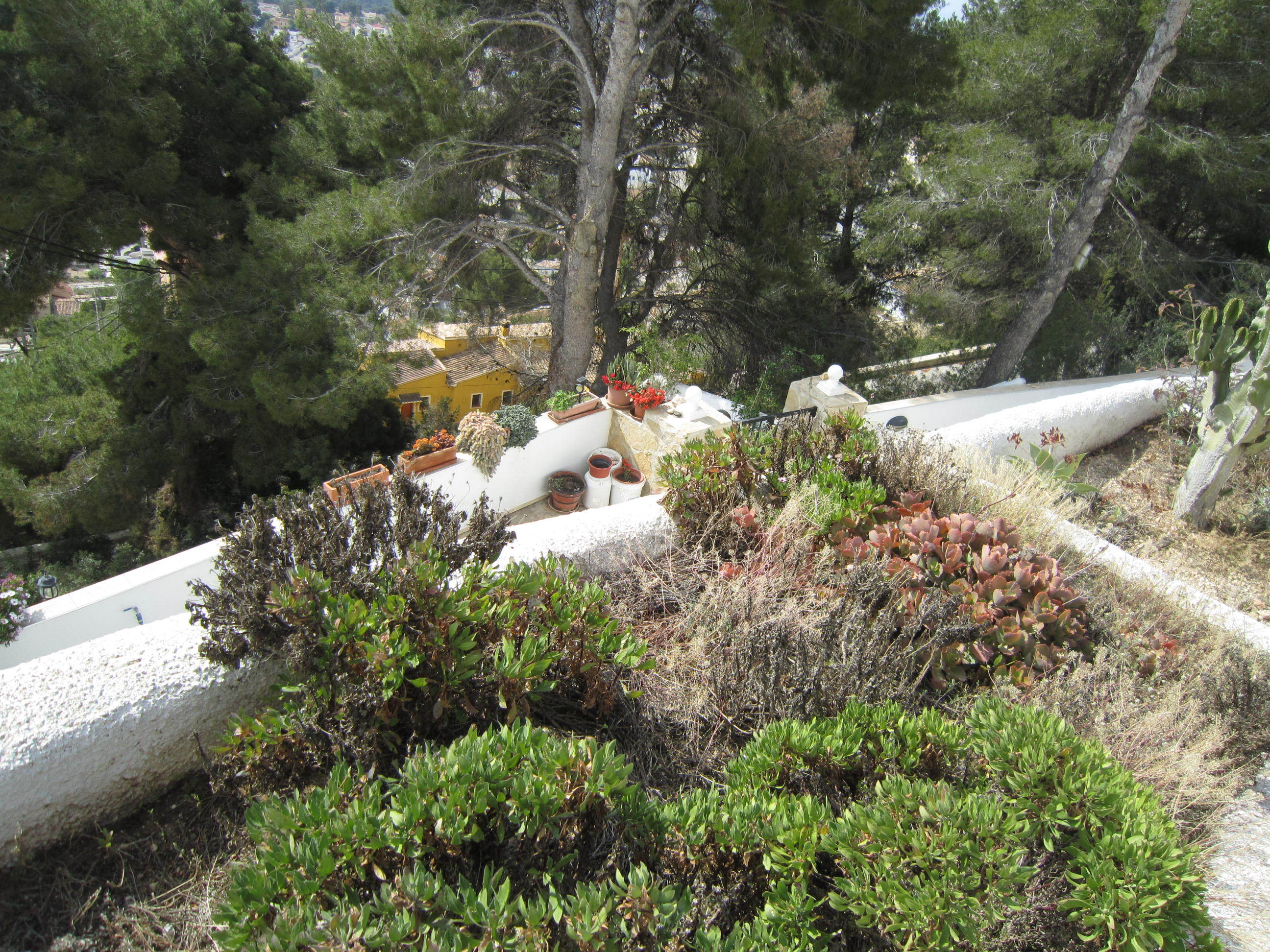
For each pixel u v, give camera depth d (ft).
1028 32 44.50
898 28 34.30
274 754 7.73
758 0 32.04
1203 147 37.60
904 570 11.19
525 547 11.69
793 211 41.27
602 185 38.78
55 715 7.64
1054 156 41.50
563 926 6.08
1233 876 8.08
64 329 54.70
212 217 49.06
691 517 13.03
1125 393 22.63
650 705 9.65
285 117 55.77
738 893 6.84
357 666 7.93
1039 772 7.43
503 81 40.06
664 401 24.32
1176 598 12.71
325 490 13.37
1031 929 6.69
